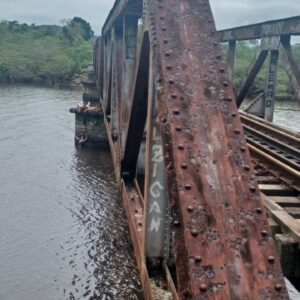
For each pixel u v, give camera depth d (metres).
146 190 4.13
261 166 7.69
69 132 21.70
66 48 66.44
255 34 8.33
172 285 3.94
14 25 75.12
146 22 3.62
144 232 4.28
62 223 10.23
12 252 8.77
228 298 1.91
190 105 2.57
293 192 6.29
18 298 7.20
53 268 8.15
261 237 2.11
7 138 19.67
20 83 50.75
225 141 2.45
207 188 2.24
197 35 2.96
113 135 11.96
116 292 7.34
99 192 12.53
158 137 3.94
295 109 29.98
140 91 4.91
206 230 2.09
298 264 4.21
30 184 13.23
